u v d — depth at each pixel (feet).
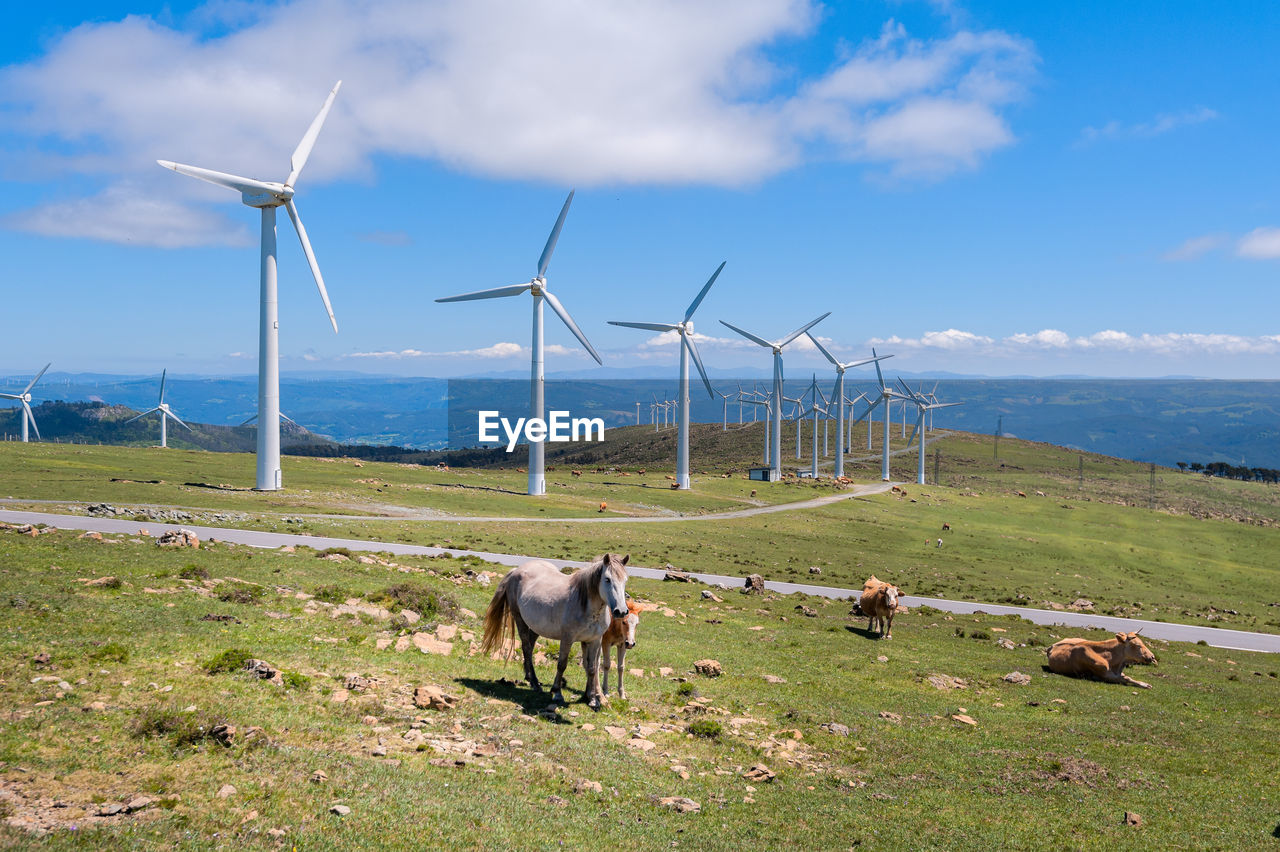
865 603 124.06
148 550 98.43
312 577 97.66
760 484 564.71
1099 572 339.77
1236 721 76.13
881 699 73.72
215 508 235.20
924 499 552.00
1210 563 393.91
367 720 43.57
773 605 149.28
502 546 221.66
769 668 83.76
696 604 136.67
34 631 49.03
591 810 37.68
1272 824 45.50
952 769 52.47
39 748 31.89
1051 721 69.56
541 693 56.80
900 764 52.80
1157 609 244.63
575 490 447.42
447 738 43.29
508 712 50.03
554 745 45.27
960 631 134.92
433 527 248.32
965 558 338.13
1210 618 233.76
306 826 29.81
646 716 56.39
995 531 440.86
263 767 34.27
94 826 26.43
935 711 70.28
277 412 299.58
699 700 62.75
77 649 46.44
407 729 43.65
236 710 40.19
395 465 500.33
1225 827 44.50
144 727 35.45
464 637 72.90
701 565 236.22
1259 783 53.67
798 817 41.34
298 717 41.57
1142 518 537.24
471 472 504.84
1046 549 387.34
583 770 42.57
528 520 304.30
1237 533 494.18
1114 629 182.19
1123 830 43.04
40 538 96.94
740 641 100.32
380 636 66.64
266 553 116.78
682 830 37.29
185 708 38.75
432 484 400.67
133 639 51.08
